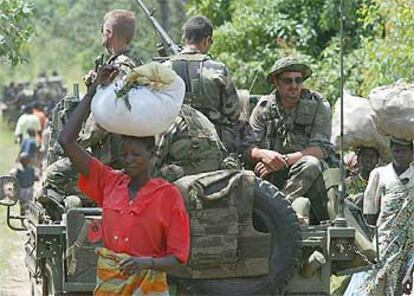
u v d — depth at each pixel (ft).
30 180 133.18
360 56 110.93
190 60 62.34
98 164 48.70
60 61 295.28
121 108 47.73
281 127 65.26
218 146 59.06
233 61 120.47
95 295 48.19
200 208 55.77
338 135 74.18
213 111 62.34
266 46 122.42
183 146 58.29
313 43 122.93
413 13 94.79
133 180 48.06
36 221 63.98
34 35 97.50
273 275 56.54
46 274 60.54
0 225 121.19
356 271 58.70
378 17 102.68
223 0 131.85
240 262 56.44
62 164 62.85
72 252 55.52
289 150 65.31
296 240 56.49
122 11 63.41
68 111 66.80
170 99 48.42
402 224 64.44
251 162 64.64
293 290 57.82
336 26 121.49
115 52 62.95
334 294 74.64
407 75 94.89
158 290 47.80
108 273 47.60
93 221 55.52
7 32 94.89
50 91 268.62
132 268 46.21
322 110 65.46
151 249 47.52
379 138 73.56
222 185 56.08
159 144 58.29
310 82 112.78
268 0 124.36
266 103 65.82
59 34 296.30
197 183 55.83
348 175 77.82
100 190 48.67
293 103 65.26
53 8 301.02
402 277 64.59
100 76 49.03
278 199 56.39
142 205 47.34
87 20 255.50
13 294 88.12
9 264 100.63
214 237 55.98
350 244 57.21
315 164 62.13
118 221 47.42
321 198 62.59
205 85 61.82
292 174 62.34
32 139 175.01
